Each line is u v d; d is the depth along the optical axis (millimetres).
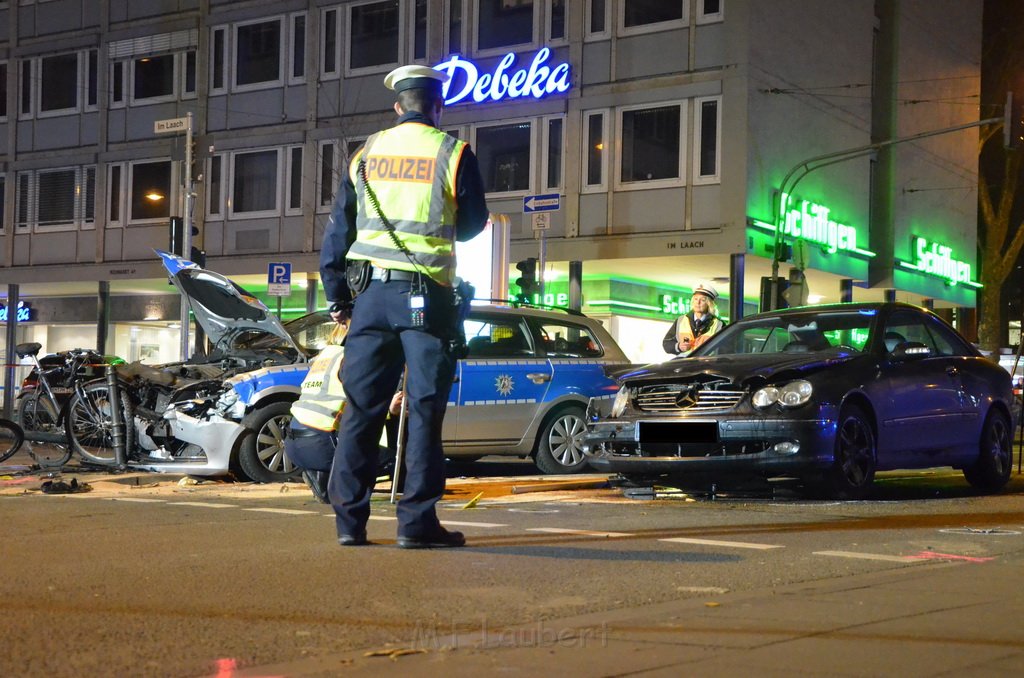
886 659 3490
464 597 4641
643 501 9062
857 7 30703
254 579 5031
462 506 8477
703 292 12312
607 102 27469
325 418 7527
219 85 31938
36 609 4387
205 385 11078
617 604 4539
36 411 12305
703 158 26406
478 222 5652
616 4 27453
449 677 3324
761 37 26391
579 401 12375
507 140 28625
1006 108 22266
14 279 34281
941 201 36625
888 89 33656
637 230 27062
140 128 32875
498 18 28938
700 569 5418
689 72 26562
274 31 31344
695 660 3490
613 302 29781
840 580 5141
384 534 6562
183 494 9617
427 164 5496
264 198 31312
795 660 3480
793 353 9711
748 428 8852
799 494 9562
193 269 10875
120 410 11445
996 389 10734
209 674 3432
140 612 4336
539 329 12383
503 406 11875
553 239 27984
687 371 9219
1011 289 54156
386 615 4293
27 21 34344
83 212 33469
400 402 7590
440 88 5719
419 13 29750
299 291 32688
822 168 29000
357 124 30172
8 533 6676
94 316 35250
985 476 10602
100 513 7832
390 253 5492
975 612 4285
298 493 9742
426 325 5508
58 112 33938
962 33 37844
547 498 9352
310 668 3459
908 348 9734
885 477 12094
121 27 33125
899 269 33875
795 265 24953
